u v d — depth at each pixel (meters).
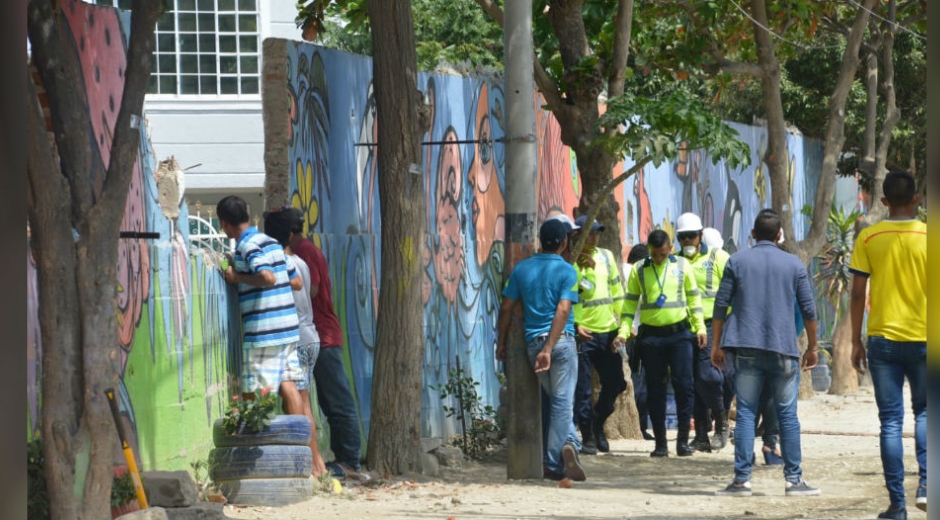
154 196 20.19
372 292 27.98
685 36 38.97
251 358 21.25
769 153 40.06
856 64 41.19
